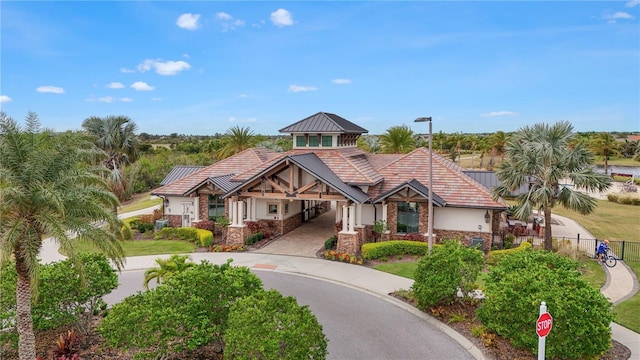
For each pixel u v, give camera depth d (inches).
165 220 1209.4
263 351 372.5
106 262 590.6
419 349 524.1
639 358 490.3
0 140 443.8
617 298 683.4
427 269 626.5
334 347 530.6
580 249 977.5
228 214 1166.3
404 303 674.2
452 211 1007.0
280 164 983.6
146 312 430.6
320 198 967.0
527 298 477.4
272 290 442.9
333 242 1016.2
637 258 940.6
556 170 871.7
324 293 725.9
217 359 481.4
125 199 1883.6
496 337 538.6
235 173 1277.1
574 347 459.5
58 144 469.7
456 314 609.9
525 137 946.1
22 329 455.2
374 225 1014.4
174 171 1421.0
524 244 937.5
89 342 533.3
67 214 470.3
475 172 1503.4
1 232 428.8
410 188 987.9
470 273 619.2
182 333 440.8
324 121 1228.5
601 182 860.0
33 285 430.3
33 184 446.9
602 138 3191.4
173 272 617.6
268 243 1066.1
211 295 467.8
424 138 3595.0
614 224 1407.5
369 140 2664.9
